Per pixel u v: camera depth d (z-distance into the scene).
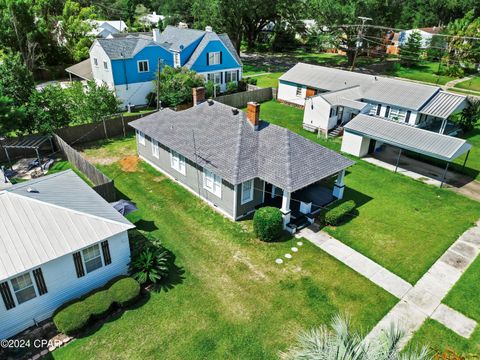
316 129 34.59
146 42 39.72
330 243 19.20
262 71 59.62
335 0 55.53
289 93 42.88
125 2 99.69
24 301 13.55
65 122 30.17
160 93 39.12
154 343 13.56
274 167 20.17
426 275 17.11
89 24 56.38
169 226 20.30
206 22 63.22
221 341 13.73
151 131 25.45
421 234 20.06
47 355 13.02
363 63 67.31
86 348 13.30
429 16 90.75
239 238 19.47
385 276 17.02
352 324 14.47
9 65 28.66
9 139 27.03
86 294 14.95
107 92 32.28
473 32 57.25
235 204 20.38
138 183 24.80
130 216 21.09
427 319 14.78
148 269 16.16
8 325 13.49
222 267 17.38
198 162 21.22
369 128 28.88
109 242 15.24
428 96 33.84
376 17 56.66
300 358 9.05
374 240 19.52
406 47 67.88
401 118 34.28
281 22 67.88
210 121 23.67
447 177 26.66
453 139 25.92
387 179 26.20
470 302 15.63
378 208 22.48
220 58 45.50
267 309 15.14
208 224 20.59
